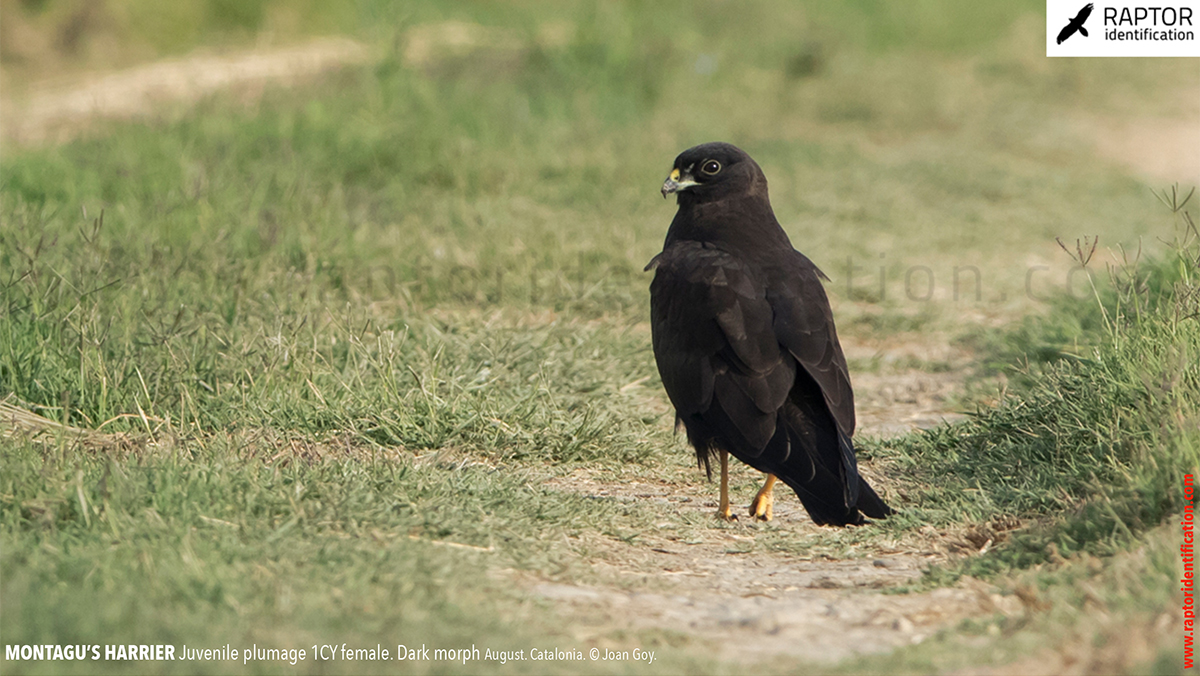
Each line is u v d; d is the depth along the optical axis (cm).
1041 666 565
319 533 729
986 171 2319
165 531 689
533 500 851
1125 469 796
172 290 1238
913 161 2383
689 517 888
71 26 2953
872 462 1018
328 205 1661
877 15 3456
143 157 1831
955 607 679
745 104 2736
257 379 1034
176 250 1388
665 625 657
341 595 626
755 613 679
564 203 1980
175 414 977
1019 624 623
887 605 687
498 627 606
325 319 1213
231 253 1411
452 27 3158
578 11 3020
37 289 1067
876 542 830
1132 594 634
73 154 1859
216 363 1060
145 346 1062
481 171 2030
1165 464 761
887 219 1997
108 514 688
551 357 1202
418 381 1033
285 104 2217
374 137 2045
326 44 3048
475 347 1207
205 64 2769
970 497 884
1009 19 3547
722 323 842
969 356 1400
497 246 1623
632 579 743
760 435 810
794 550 823
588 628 636
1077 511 789
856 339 1487
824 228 1928
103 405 959
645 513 877
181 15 3072
